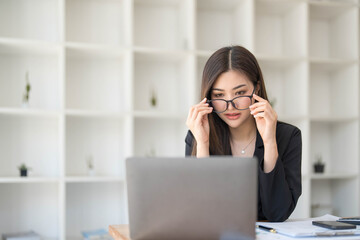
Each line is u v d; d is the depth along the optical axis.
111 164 3.38
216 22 3.59
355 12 3.54
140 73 3.45
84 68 3.35
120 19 3.38
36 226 3.23
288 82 3.62
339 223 1.38
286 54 3.64
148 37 3.46
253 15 3.26
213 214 1.12
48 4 3.28
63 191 2.94
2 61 3.19
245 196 1.12
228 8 3.54
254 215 1.12
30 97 3.23
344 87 3.64
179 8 3.46
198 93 3.47
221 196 1.12
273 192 1.54
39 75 3.26
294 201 1.66
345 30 3.64
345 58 3.63
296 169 1.70
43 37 3.26
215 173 1.12
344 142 3.63
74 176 3.13
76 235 3.28
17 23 3.22
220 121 1.84
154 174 1.15
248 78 1.71
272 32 3.70
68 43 2.97
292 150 1.73
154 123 3.46
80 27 3.34
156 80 3.47
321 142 3.79
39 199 3.24
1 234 3.14
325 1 3.46
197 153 1.73
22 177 2.92
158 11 3.49
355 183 3.48
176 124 3.50
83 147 3.33
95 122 3.36
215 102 1.73
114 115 3.09
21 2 3.23
